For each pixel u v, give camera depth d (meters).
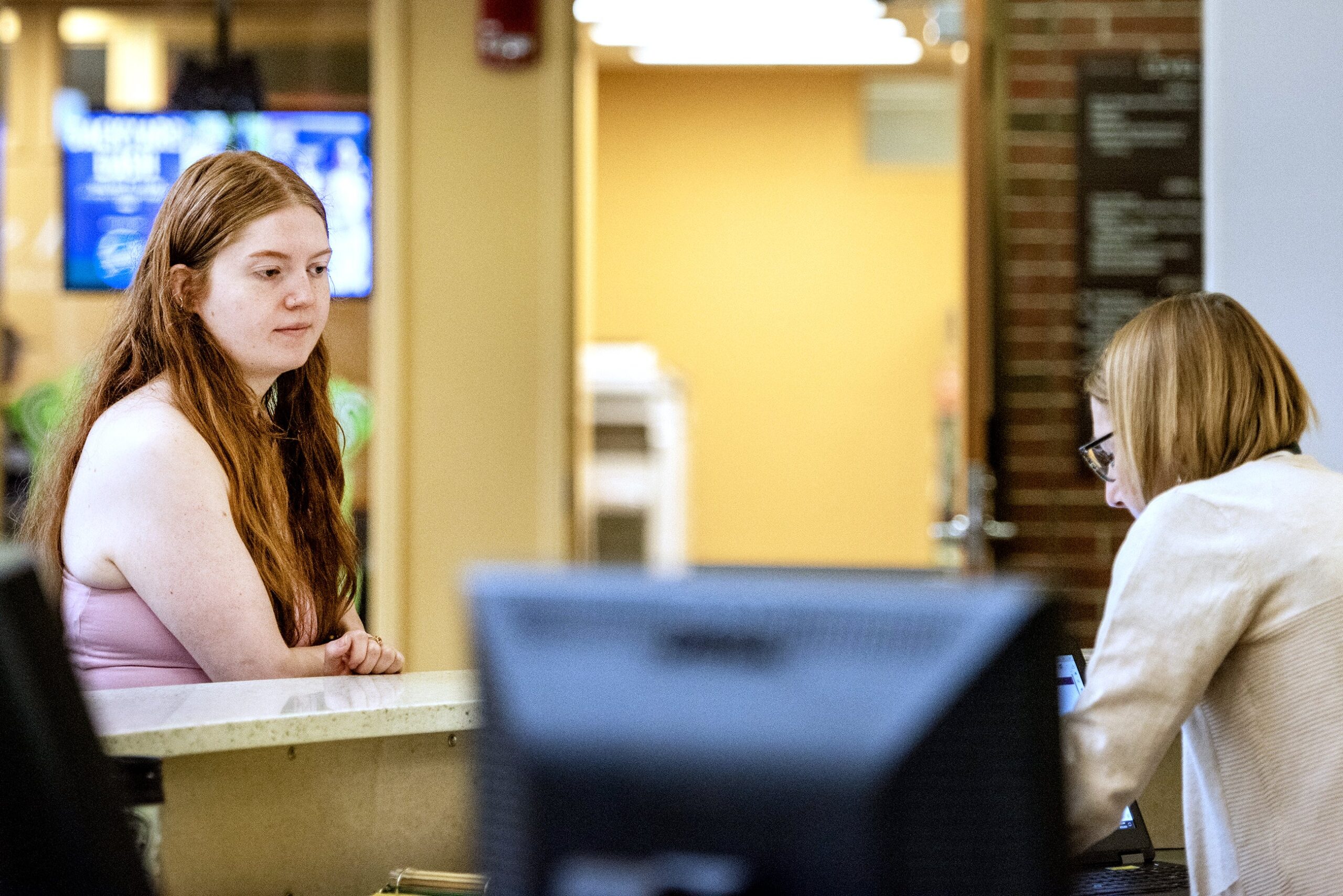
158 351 2.99
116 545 2.81
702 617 1.36
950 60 11.49
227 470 2.92
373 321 6.89
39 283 6.97
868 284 12.17
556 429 6.89
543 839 1.37
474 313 6.92
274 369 3.08
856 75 12.11
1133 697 2.29
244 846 2.45
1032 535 6.54
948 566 7.29
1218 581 2.33
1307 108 4.67
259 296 3.00
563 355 6.90
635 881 1.33
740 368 12.22
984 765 1.29
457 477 6.90
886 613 1.33
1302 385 2.63
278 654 2.88
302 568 3.21
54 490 3.00
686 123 12.16
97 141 6.97
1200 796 2.61
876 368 12.16
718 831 1.32
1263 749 2.37
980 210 6.57
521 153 6.90
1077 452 6.52
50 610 1.57
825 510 12.16
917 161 12.13
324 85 6.93
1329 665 2.30
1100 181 6.55
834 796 1.29
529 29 6.82
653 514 11.04
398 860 2.62
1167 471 2.59
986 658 1.30
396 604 6.82
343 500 3.39
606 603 1.39
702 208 12.17
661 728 1.34
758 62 11.80
